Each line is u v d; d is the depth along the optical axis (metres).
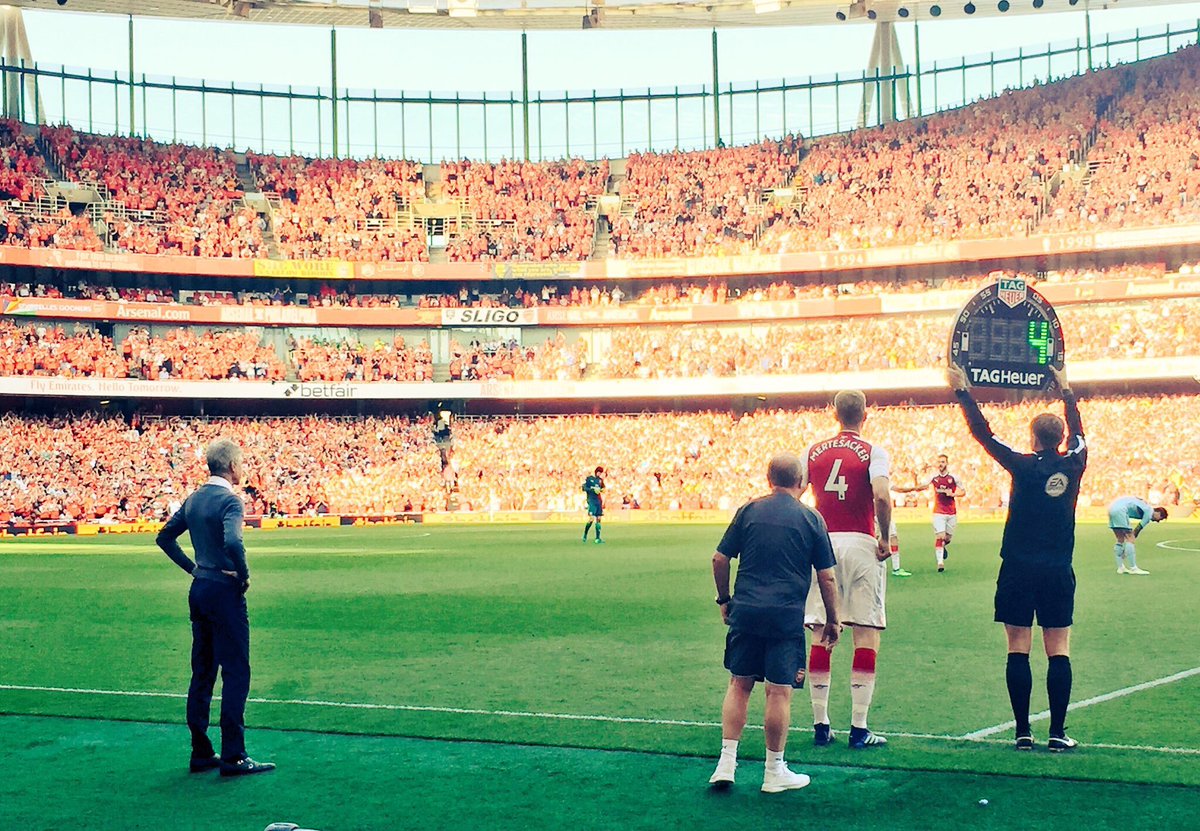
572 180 71.81
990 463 54.44
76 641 17.44
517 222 69.38
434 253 68.25
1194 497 49.88
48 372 56.38
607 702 12.26
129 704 12.67
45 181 61.94
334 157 71.12
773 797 8.72
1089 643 15.28
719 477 59.22
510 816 8.41
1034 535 9.86
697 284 66.88
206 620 9.81
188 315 60.75
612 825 8.12
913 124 68.75
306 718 11.77
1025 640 9.95
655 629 17.62
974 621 17.72
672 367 63.72
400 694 12.89
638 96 76.06
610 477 60.31
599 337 66.81
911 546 34.47
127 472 55.34
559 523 55.91
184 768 9.99
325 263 63.53
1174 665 13.63
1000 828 7.84
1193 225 55.50
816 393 64.19
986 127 65.81
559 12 65.50
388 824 8.28
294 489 57.34
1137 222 57.22
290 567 30.19
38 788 9.38
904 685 12.83
